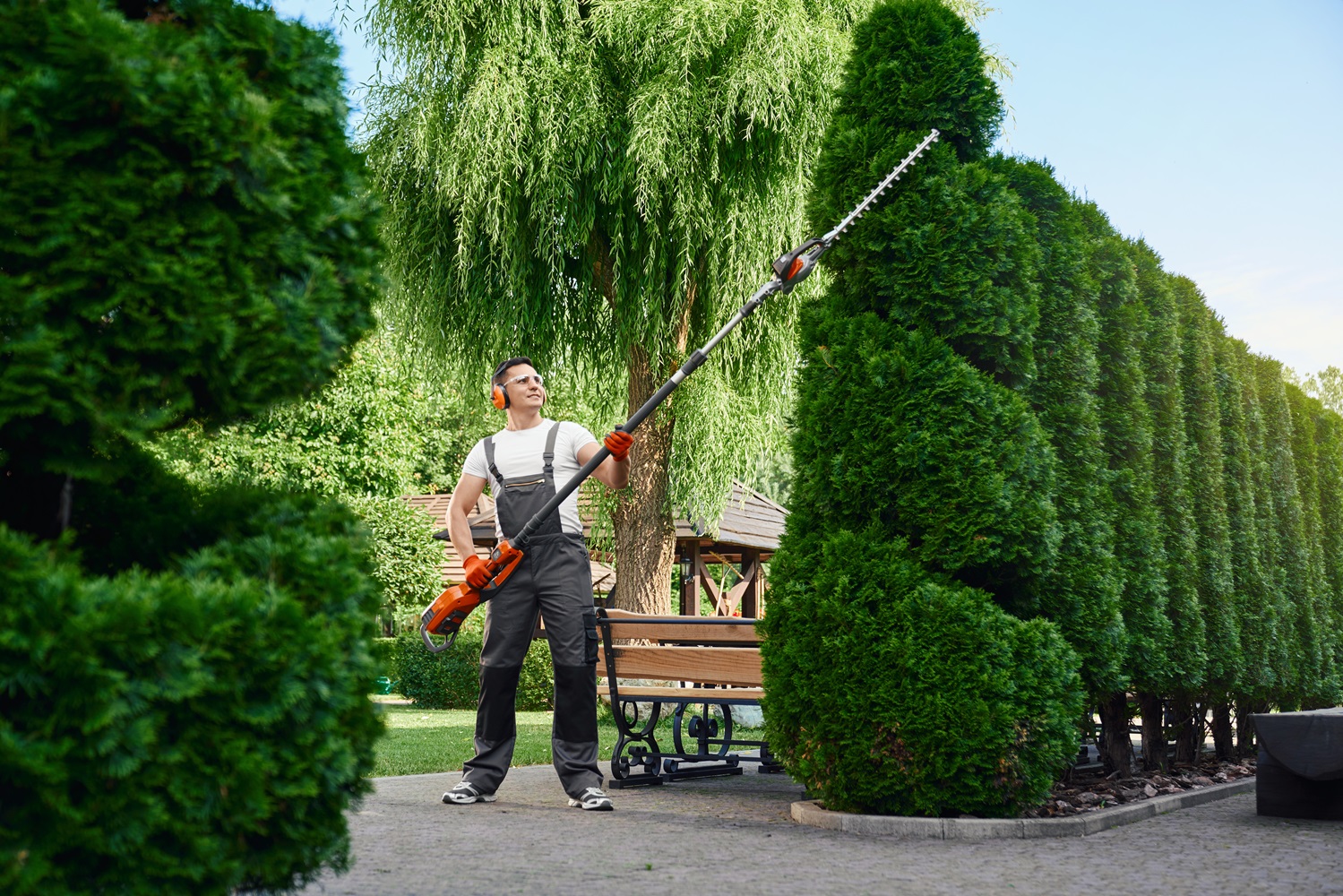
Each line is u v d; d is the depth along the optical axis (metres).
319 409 19.66
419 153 10.93
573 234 11.25
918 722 4.41
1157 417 7.05
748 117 10.99
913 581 4.63
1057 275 5.85
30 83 2.04
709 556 20.81
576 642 5.01
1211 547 7.50
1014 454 4.83
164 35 2.22
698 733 6.77
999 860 3.76
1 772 1.88
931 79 5.21
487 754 5.14
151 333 2.12
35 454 2.26
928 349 4.89
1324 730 4.91
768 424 12.19
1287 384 10.77
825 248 4.73
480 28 11.27
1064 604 5.29
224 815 2.09
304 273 2.38
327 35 2.56
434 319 11.75
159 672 2.00
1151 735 6.80
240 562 2.29
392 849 3.81
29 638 1.88
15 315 2.03
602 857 3.70
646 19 10.77
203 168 2.19
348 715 2.32
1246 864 3.73
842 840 4.15
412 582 17.12
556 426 5.21
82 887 1.96
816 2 11.73
